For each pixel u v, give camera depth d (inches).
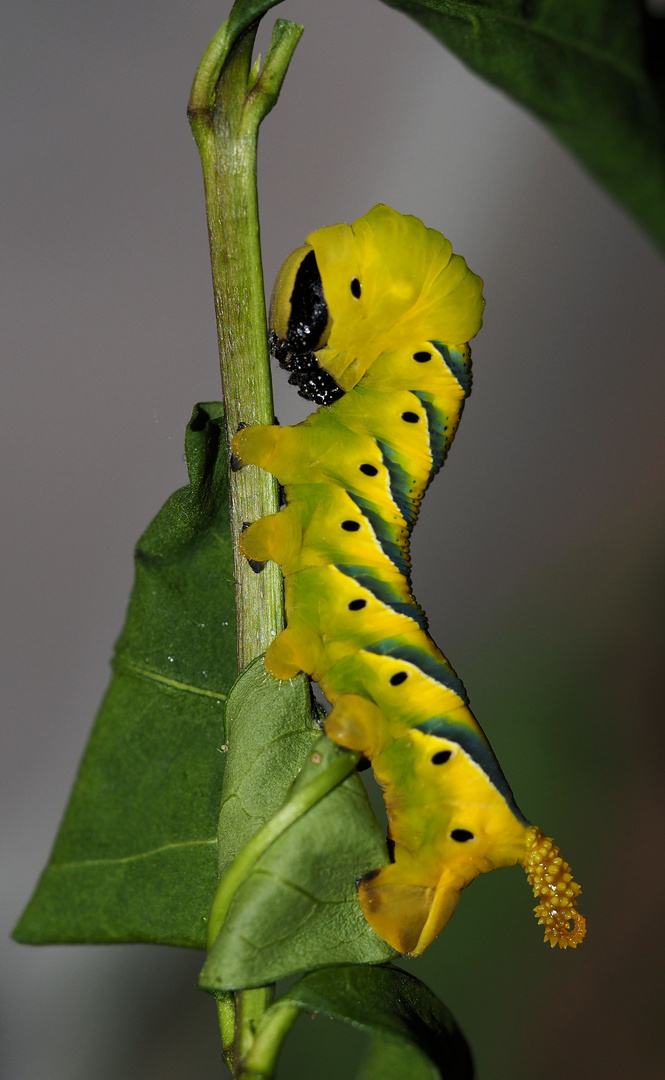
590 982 32.4
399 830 19.4
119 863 18.9
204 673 19.2
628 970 32.6
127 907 18.9
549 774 36.8
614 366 43.4
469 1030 31.0
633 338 43.7
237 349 18.6
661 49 17.4
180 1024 32.6
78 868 18.9
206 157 18.5
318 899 18.3
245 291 18.6
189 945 18.9
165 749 19.1
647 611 39.2
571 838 35.5
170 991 33.0
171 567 19.3
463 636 40.6
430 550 41.6
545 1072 30.7
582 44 17.4
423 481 20.1
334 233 19.6
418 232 19.8
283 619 18.9
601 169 17.2
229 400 18.6
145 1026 32.6
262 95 18.5
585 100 17.3
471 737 19.5
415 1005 18.3
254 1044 18.1
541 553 41.6
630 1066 31.1
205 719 19.1
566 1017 31.4
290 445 19.7
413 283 19.7
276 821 18.3
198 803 19.0
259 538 18.9
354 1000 18.1
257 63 18.5
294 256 19.6
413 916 19.2
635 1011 31.6
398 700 19.5
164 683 19.2
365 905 18.4
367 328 19.8
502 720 37.9
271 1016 18.1
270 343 19.8
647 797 36.2
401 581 19.8
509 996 31.7
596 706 37.8
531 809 36.0
